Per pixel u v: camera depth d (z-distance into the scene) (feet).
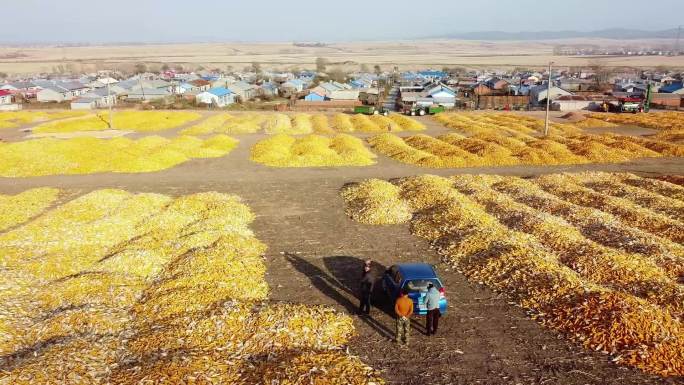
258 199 103.81
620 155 146.20
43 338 46.34
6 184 117.50
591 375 42.01
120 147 150.92
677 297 53.21
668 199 93.97
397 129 212.64
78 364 40.57
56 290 56.75
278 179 122.21
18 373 38.24
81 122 232.32
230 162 144.15
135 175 126.82
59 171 129.18
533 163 139.44
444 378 41.86
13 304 53.31
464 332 49.65
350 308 55.57
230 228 81.00
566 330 49.14
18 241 73.20
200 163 142.61
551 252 69.00
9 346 45.01
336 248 75.15
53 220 83.61
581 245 68.90
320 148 155.53
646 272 60.03
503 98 337.93
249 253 71.31
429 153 152.25
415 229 83.05
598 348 45.55
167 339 45.50
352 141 169.89
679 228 76.74
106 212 90.07
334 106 324.60
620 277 59.77
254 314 50.49
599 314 49.01
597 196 95.61
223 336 46.57
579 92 394.93
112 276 60.80
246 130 205.77
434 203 93.40
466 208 85.35
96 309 51.93
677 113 261.03
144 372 39.55
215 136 183.21
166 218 85.66
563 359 44.57
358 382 39.75
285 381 38.73
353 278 64.08
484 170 132.05
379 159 149.48
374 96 370.32
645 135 193.88
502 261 63.82
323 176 125.49
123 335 47.70
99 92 376.27
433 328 48.83
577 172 127.54
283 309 51.83
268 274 65.16
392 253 73.05
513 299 56.59
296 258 71.05
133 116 258.57
